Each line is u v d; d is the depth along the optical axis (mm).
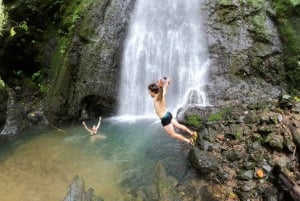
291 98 12102
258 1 14273
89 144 12180
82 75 14344
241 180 8859
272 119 10516
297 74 13039
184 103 14297
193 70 14539
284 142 9445
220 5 14508
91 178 10070
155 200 8539
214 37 14383
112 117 14594
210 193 8648
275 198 7988
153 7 15359
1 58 15195
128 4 15109
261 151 9594
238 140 10391
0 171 10789
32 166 11000
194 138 8078
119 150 11586
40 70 15766
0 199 9336
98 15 14766
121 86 14625
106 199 9016
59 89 14312
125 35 14883
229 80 13875
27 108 14617
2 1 14969
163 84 7789
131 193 9125
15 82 15594
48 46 15617
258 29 13945
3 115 13680
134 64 14867
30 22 15203
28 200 9258
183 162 10234
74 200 8102
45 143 12531
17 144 12617
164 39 15062
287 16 13703
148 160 10727
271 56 13695
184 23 14922
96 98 14320
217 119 11797
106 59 14391
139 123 13734
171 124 7941
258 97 13094
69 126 13969
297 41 13250
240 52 14008
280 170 8484
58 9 15445
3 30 14672
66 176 10297
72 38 14727
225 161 9656
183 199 8469
